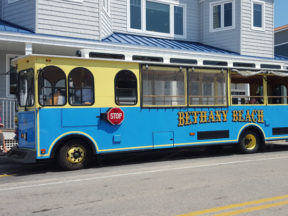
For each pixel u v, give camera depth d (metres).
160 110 10.06
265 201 5.63
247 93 11.88
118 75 9.45
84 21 13.82
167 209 5.23
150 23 18.61
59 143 8.59
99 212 5.12
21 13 13.33
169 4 19.22
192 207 5.32
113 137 9.32
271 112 12.12
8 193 6.41
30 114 8.61
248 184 6.82
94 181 7.32
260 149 12.85
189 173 8.02
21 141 9.10
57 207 5.42
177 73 10.37
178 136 10.32
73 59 8.83
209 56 17.14
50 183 7.22
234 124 11.33
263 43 19.56
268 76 12.18
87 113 8.96
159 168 8.87
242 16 18.77
